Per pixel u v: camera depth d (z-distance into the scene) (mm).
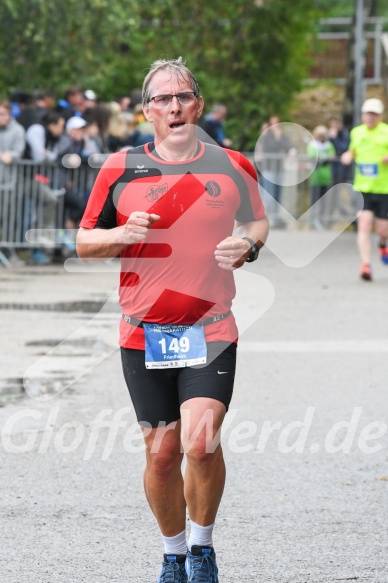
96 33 44125
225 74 55281
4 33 43031
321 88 69250
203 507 9062
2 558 10039
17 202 30734
